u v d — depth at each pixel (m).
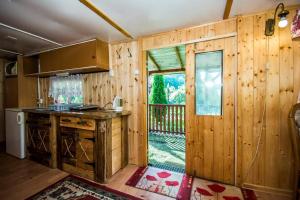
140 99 2.62
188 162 2.31
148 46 2.53
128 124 2.73
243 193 1.89
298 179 1.51
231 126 2.06
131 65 2.71
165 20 2.07
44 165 2.65
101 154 2.10
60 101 3.40
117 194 1.87
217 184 2.09
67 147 2.41
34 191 1.92
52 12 1.83
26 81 3.54
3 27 2.21
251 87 1.95
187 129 2.31
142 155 2.62
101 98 2.98
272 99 1.87
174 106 4.64
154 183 2.11
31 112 2.79
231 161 2.07
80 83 3.18
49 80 3.60
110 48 2.84
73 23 2.11
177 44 2.32
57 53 2.91
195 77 2.26
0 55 3.65
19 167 2.58
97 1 1.64
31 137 2.84
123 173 2.38
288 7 1.77
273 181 1.89
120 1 1.65
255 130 1.94
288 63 1.81
